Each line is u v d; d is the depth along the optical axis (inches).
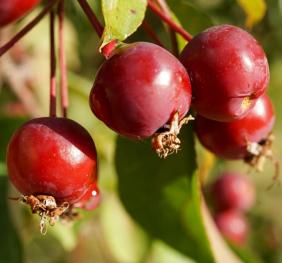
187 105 9.8
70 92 16.6
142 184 12.5
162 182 12.4
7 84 16.4
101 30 10.3
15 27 15.8
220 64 9.8
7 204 13.5
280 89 19.7
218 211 18.7
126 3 9.6
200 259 12.4
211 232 12.9
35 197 10.0
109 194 16.5
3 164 13.8
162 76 9.5
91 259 19.8
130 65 9.5
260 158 11.4
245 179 19.1
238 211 18.8
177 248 12.5
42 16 10.9
